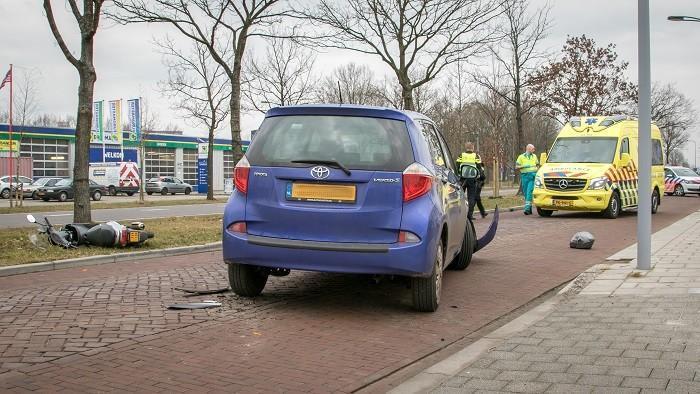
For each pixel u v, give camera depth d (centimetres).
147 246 1027
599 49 3262
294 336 528
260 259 591
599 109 3291
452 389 396
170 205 3005
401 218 568
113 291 691
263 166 600
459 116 4212
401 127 601
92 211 2467
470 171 781
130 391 392
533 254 1023
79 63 1149
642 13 790
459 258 858
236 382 414
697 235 1174
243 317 587
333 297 680
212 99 3139
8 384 399
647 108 797
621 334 512
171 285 734
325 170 580
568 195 1712
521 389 392
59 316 572
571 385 396
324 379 425
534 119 5841
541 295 717
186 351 479
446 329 563
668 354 454
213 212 2414
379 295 693
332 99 3409
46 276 785
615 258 920
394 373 445
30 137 5019
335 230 575
